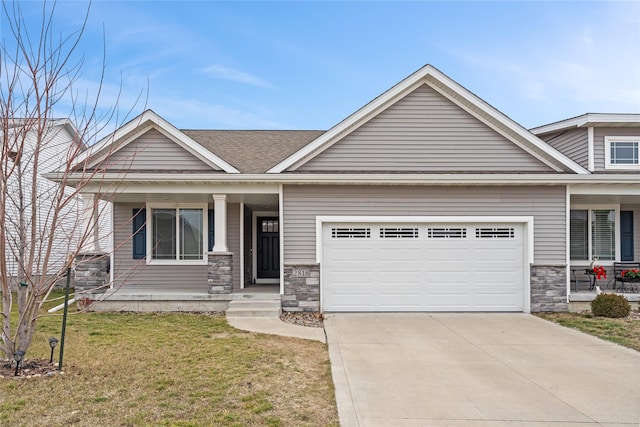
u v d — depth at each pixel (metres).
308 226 10.88
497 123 11.14
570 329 9.13
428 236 11.02
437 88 11.23
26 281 6.04
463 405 5.11
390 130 11.21
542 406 5.11
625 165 11.79
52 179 9.98
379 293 10.95
